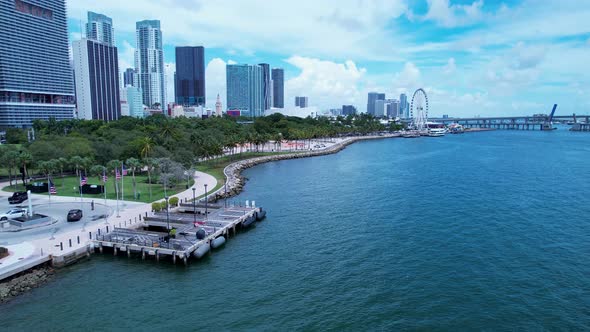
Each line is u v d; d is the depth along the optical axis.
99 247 74.56
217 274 66.69
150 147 138.12
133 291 60.44
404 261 71.31
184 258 69.88
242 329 50.53
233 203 114.31
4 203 103.44
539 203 114.12
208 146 184.62
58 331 49.75
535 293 59.53
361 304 56.50
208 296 59.00
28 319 52.12
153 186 130.00
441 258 72.62
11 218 85.12
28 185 117.75
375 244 80.06
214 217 93.00
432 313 54.12
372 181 152.38
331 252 76.06
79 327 50.66
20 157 119.50
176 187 129.75
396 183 147.75
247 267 69.50
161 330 50.31
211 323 51.88
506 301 57.34
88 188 115.56
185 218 91.38
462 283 62.75
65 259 67.69
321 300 57.66
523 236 84.31
